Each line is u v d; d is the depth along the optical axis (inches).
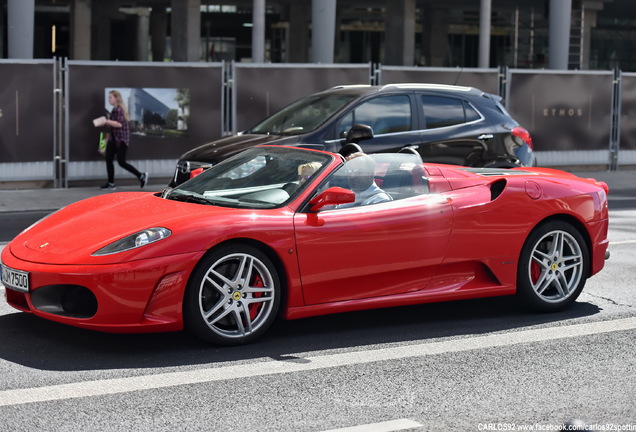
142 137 655.8
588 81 781.9
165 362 229.8
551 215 290.2
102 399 201.0
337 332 263.7
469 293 278.1
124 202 269.3
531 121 764.0
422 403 202.5
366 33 2071.9
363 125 408.8
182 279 233.6
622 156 804.0
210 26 2148.1
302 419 190.4
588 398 207.9
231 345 244.4
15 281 239.8
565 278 293.3
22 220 494.9
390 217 263.1
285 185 261.9
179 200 268.2
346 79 706.8
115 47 2143.2
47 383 211.5
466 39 2089.1
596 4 1572.3
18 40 874.8
